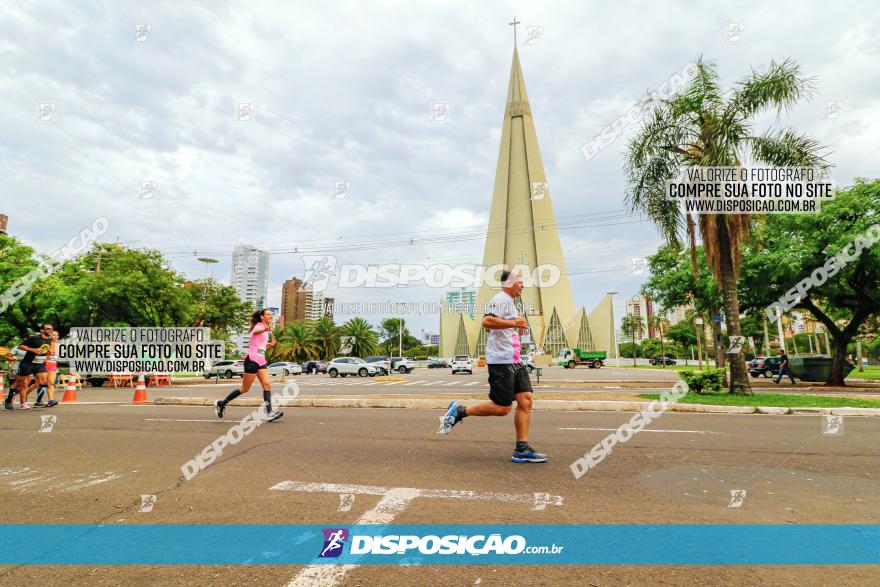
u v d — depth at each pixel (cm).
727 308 1227
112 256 2742
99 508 335
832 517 314
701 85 1223
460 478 407
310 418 827
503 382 464
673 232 1315
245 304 3912
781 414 912
